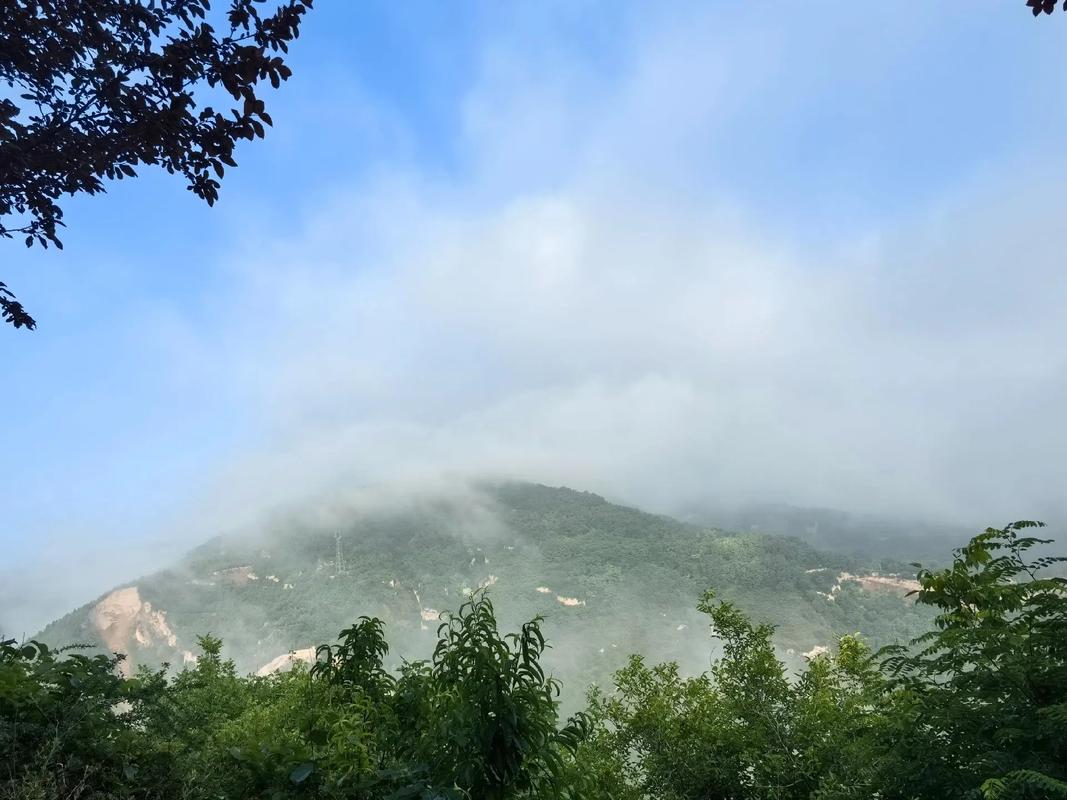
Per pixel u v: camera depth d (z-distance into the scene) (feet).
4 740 9.85
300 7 16.17
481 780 11.18
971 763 12.81
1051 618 14.16
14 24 15.40
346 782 11.96
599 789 20.22
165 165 17.65
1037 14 13.43
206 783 11.34
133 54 16.05
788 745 25.03
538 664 12.41
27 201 17.37
